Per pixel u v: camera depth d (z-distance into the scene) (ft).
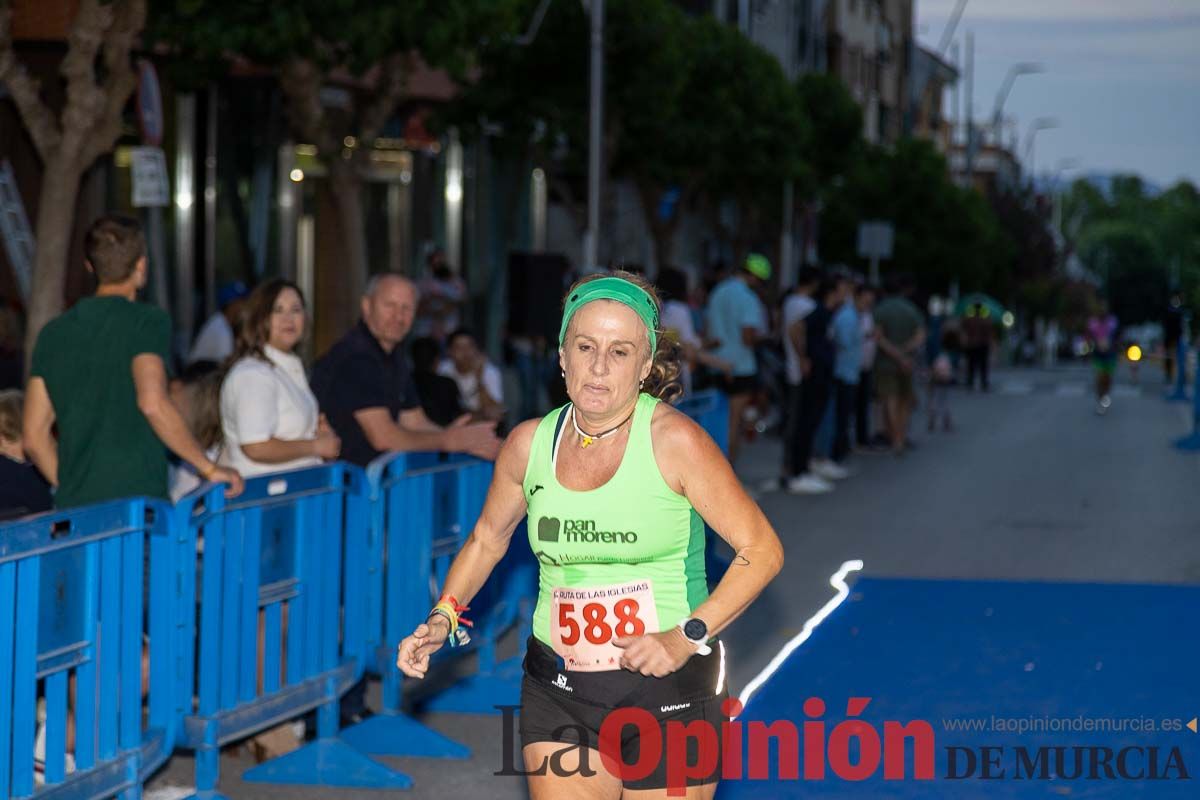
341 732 22.11
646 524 12.78
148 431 20.65
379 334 23.86
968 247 155.94
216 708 18.78
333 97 65.05
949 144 282.15
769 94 103.09
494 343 86.79
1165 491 52.60
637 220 118.83
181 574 18.15
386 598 22.40
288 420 22.47
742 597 12.55
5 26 37.11
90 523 16.48
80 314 20.61
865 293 65.46
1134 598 32.19
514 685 24.73
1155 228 498.69
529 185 92.27
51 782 16.11
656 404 12.86
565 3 72.18
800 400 51.16
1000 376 158.81
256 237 66.28
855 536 41.47
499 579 25.75
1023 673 25.44
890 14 220.64
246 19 45.37
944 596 32.30
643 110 77.00
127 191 59.52
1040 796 19.34
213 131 63.36
